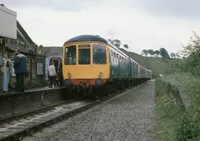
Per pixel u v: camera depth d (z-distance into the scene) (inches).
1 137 401.1
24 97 681.0
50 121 503.5
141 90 1441.9
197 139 278.2
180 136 301.7
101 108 729.6
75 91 1003.3
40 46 1540.4
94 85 932.0
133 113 636.7
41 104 769.6
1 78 765.3
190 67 709.3
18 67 694.5
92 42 936.3
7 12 657.0
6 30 655.8
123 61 1286.9
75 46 941.8
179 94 458.6
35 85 1098.1
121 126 486.6
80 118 573.9
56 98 889.5
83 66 932.6
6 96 601.0
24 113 593.6
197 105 333.4
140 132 438.3
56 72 1099.3
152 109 696.4
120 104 812.0
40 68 1302.9
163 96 708.7
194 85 467.5
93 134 426.9
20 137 401.1
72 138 402.3
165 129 397.1
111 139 395.5
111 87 1067.9
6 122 522.6
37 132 440.5
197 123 294.7
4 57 718.5
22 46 1277.1
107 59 945.5
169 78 855.1
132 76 1668.3
